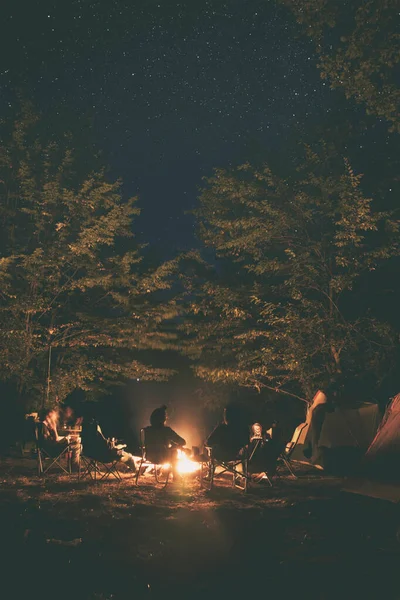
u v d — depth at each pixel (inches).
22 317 647.1
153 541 281.0
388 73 500.4
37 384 638.5
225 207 672.4
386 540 287.1
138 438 898.7
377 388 582.2
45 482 446.6
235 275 715.4
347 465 493.4
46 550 265.6
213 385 806.5
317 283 621.0
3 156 684.7
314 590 217.8
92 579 228.2
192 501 380.8
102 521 321.4
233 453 427.2
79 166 745.6
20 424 626.5
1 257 672.4
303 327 584.4
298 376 605.0
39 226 655.1
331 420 525.0
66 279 681.6
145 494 402.9
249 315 628.4
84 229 628.1
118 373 706.2
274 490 421.7
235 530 305.0
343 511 350.3
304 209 610.2
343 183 584.1
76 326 661.9
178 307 673.0
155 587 219.8
